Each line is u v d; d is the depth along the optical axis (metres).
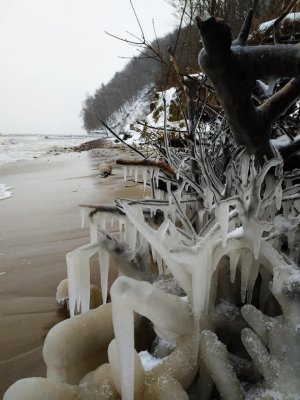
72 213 5.36
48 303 2.44
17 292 2.65
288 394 1.09
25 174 12.23
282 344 1.15
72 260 1.61
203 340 1.23
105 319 1.49
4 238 4.22
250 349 1.19
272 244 1.52
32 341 1.98
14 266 3.22
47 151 29.59
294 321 1.15
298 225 1.53
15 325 2.17
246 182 1.64
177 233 1.41
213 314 1.39
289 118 2.65
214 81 1.34
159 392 1.17
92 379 1.28
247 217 1.28
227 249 1.31
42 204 6.37
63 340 1.41
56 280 2.82
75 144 43.34
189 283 1.30
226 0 3.62
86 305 1.68
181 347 1.28
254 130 1.54
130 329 1.11
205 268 1.25
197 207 1.98
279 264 1.31
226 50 1.21
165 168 2.20
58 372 1.38
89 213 1.81
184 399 1.15
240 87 1.34
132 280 1.16
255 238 1.28
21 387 1.16
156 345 1.51
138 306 1.16
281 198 1.55
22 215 5.55
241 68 1.27
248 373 1.28
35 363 1.78
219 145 2.25
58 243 3.85
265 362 1.15
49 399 1.16
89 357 1.45
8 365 1.78
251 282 1.42
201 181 2.08
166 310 1.25
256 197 1.26
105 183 8.33
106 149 25.03
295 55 1.20
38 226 4.70
